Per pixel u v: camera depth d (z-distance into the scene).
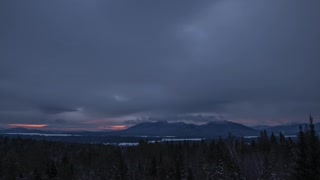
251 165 67.94
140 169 86.75
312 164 32.25
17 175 95.38
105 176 91.69
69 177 89.44
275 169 64.44
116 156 108.69
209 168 79.56
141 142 148.50
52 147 151.12
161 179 82.31
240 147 87.44
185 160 91.75
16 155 121.06
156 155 110.38
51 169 82.62
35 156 122.88
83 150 141.00
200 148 113.62
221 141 109.25
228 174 71.06
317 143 32.69
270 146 100.69
